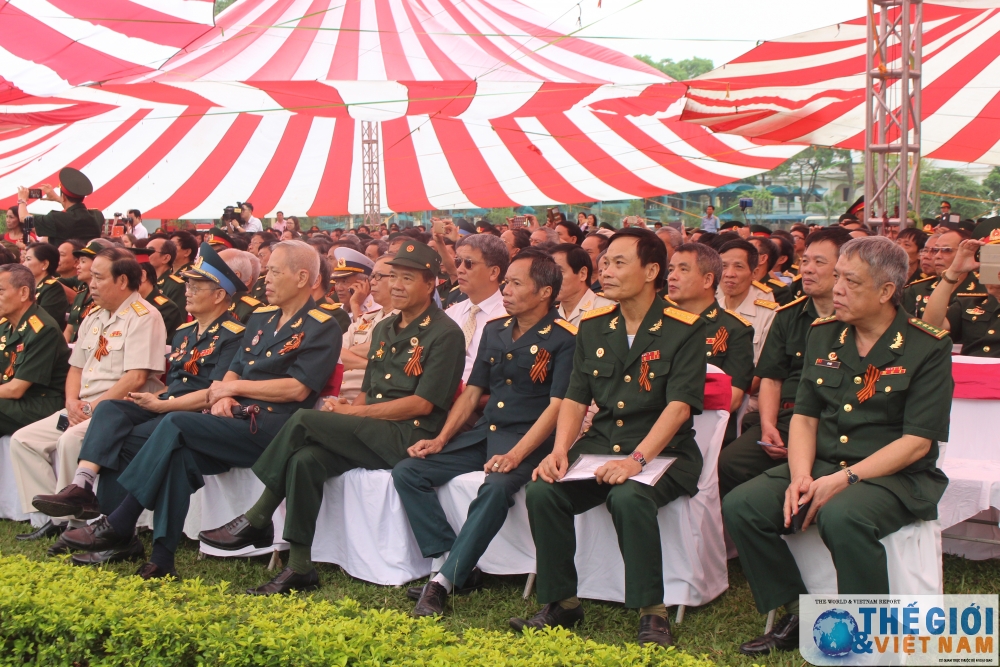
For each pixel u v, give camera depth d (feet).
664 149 48.11
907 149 29.76
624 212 118.52
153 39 27.25
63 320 24.32
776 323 14.96
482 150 49.90
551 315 14.60
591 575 13.24
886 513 10.64
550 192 51.88
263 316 16.39
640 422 12.76
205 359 16.83
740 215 122.11
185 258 26.12
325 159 50.26
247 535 14.17
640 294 12.84
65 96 27.30
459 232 30.71
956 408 15.11
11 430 18.02
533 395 14.32
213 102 28.76
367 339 19.20
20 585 11.59
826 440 11.73
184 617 10.53
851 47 32.09
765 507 11.39
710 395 13.42
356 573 14.51
